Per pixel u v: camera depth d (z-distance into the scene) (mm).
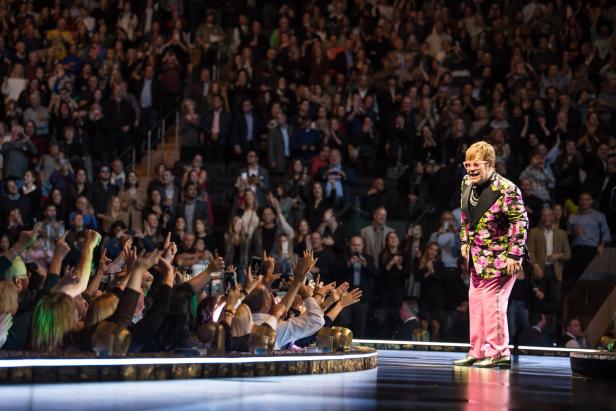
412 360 13047
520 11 31438
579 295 18266
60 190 23281
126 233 20234
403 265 20703
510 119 26203
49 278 8516
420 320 19469
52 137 26156
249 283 9688
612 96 27594
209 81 27328
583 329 18109
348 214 23484
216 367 8094
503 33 29891
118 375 7379
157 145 26844
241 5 32688
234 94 26938
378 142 26359
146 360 7562
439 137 25938
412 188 24438
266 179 23781
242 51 28547
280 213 21625
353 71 27812
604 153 24688
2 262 9062
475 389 7965
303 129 25703
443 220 21453
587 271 18234
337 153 24094
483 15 31594
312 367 9188
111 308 7848
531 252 20156
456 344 17359
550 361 14273
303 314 10078
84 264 8180
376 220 21812
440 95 27156
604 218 21578
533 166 24109
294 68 28297
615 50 30125
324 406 6051
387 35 29859
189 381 7680
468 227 11703
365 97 26547
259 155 26328
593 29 30688
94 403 5906
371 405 6227
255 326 9031
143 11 30562
